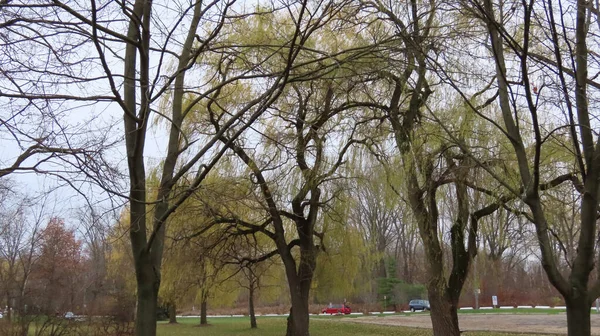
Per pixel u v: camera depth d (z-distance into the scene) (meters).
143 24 6.11
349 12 9.40
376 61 7.33
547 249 4.81
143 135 5.67
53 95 5.65
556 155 9.84
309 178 13.95
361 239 17.92
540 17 6.48
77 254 24.69
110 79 5.31
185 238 14.07
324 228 17.12
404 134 11.07
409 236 11.90
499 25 4.91
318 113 12.31
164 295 18.02
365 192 13.88
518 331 25.73
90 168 5.79
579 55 5.21
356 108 12.55
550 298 52.12
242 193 11.25
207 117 13.84
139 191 5.81
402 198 11.41
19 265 21.06
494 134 10.31
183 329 32.75
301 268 15.76
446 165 10.65
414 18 8.18
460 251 11.15
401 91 10.81
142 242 5.86
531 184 5.07
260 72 9.36
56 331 17.27
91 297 22.03
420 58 7.82
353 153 13.77
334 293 20.09
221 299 23.66
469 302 52.97
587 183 4.78
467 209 10.67
